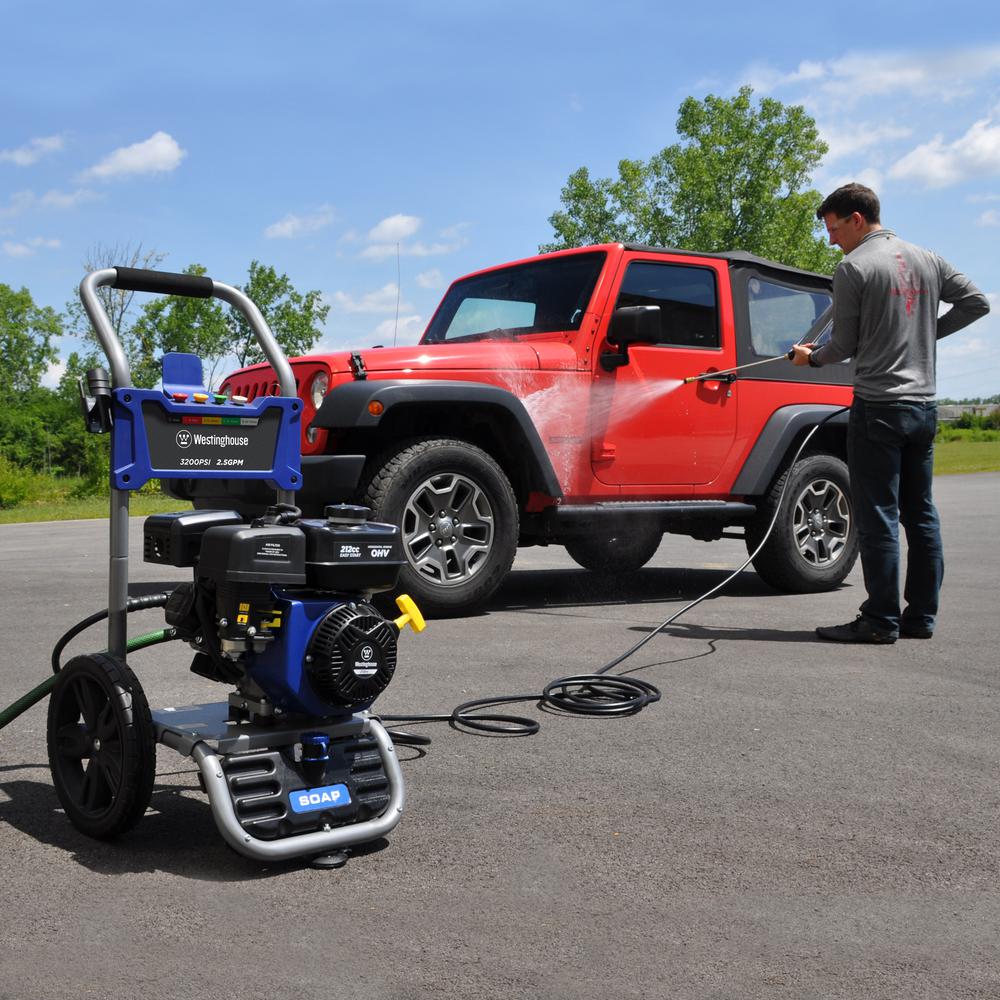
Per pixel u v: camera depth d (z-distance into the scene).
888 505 4.74
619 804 2.65
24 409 48.16
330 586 2.34
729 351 6.11
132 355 35.50
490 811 2.59
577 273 5.91
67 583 6.92
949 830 2.47
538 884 2.15
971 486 21.39
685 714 3.53
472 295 6.53
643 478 5.84
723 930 1.94
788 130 39.62
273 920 1.98
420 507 5.25
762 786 2.79
